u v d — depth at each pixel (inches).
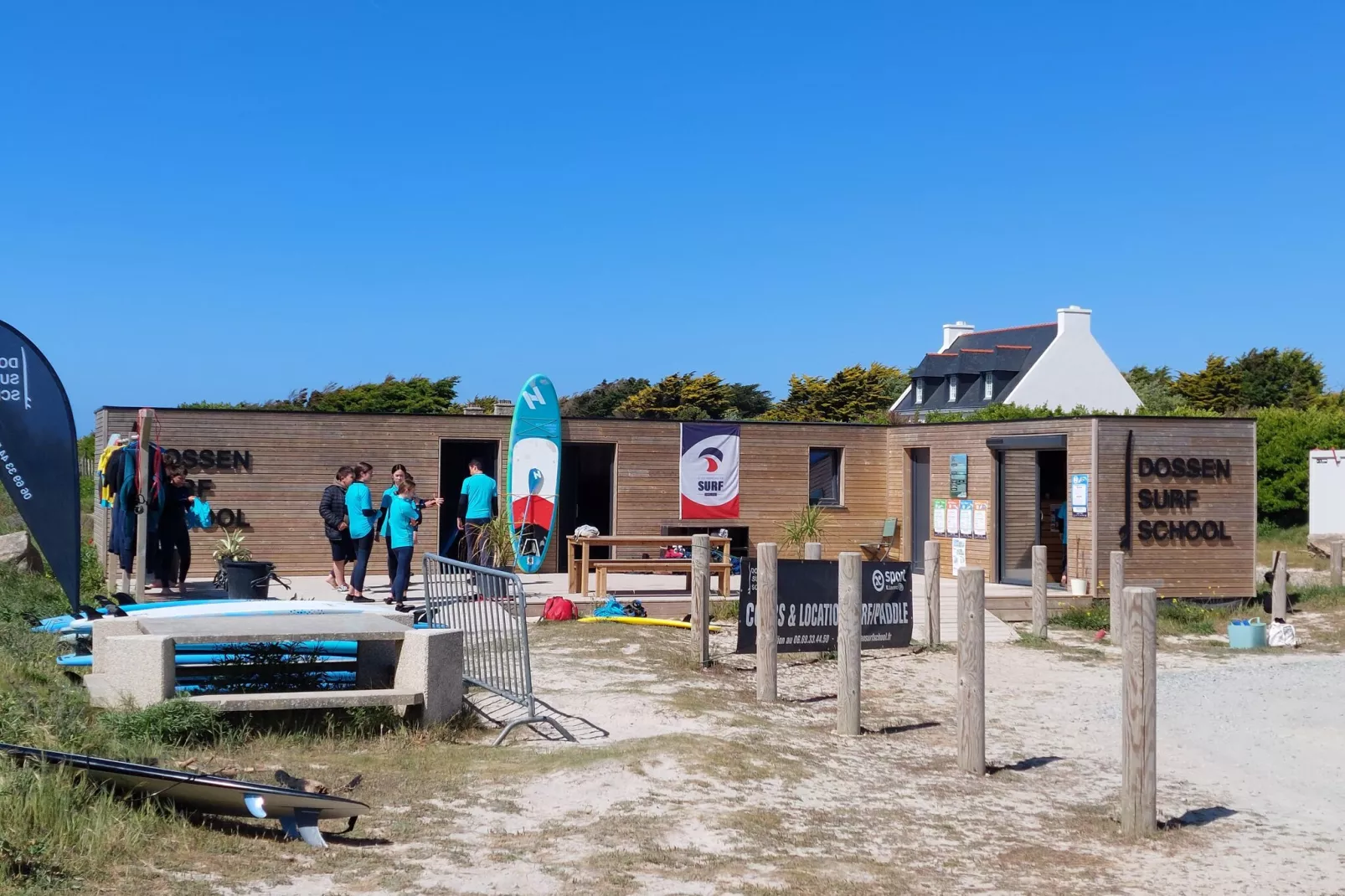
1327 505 1382.9
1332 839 319.3
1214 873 285.6
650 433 855.7
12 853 205.8
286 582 724.7
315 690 356.8
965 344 2566.4
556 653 510.3
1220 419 802.2
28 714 284.7
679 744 338.3
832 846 277.9
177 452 753.6
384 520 631.8
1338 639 713.0
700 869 249.4
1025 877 271.4
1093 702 500.4
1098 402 2298.2
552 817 277.4
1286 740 438.9
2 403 397.4
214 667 350.3
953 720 438.0
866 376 2637.8
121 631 342.6
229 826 247.9
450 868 236.5
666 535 856.9
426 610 435.8
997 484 838.5
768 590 444.5
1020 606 742.5
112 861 214.7
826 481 916.0
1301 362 2501.2
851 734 398.6
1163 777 386.3
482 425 817.5
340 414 788.0
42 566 622.5
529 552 794.8
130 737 295.1
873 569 486.9
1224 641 702.5
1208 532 798.5
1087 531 774.5
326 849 241.6
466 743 343.3
